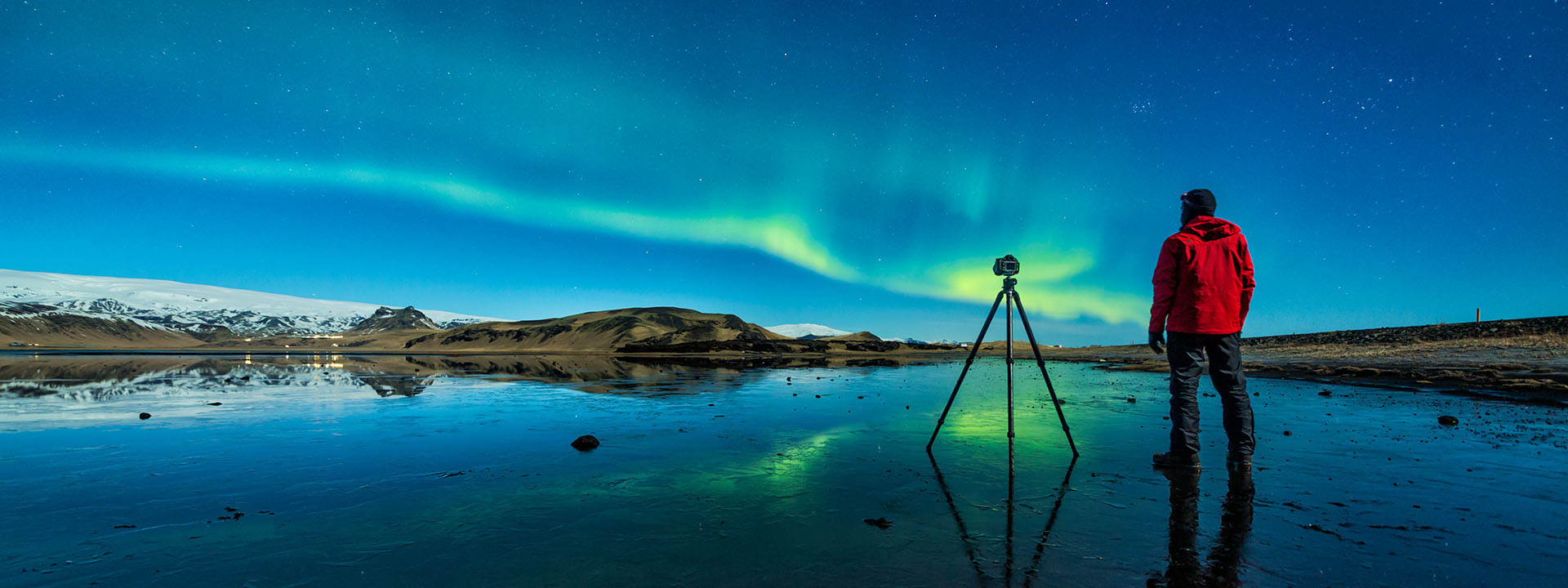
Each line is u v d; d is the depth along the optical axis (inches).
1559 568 96.5
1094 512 128.2
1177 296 180.9
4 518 125.8
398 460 187.0
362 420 284.4
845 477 161.8
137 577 94.6
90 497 143.2
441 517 126.2
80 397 402.6
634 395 416.5
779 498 140.5
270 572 96.7
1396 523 119.3
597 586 91.3
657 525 120.3
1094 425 258.4
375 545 109.6
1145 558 102.0
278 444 216.2
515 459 188.2
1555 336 791.1
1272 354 1036.5
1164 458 176.6
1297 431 232.5
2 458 188.9
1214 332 173.0
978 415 295.6
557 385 526.0
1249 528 116.6
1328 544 107.9
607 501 138.8
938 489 148.3
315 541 111.7
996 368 882.1
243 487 152.5
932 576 95.0
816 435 233.8
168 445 214.1
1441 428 237.8
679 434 239.5
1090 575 95.2
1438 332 1006.4
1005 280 190.4
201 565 99.6
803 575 95.5
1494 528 116.0
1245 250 181.5
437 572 97.2
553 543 110.2
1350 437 218.5
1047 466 174.4
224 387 499.8
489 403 361.4
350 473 168.6
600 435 234.8
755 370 839.1
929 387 492.4
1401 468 167.3
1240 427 170.7
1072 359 1191.6
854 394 418.6
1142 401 360.5
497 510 131.1
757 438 228.5
